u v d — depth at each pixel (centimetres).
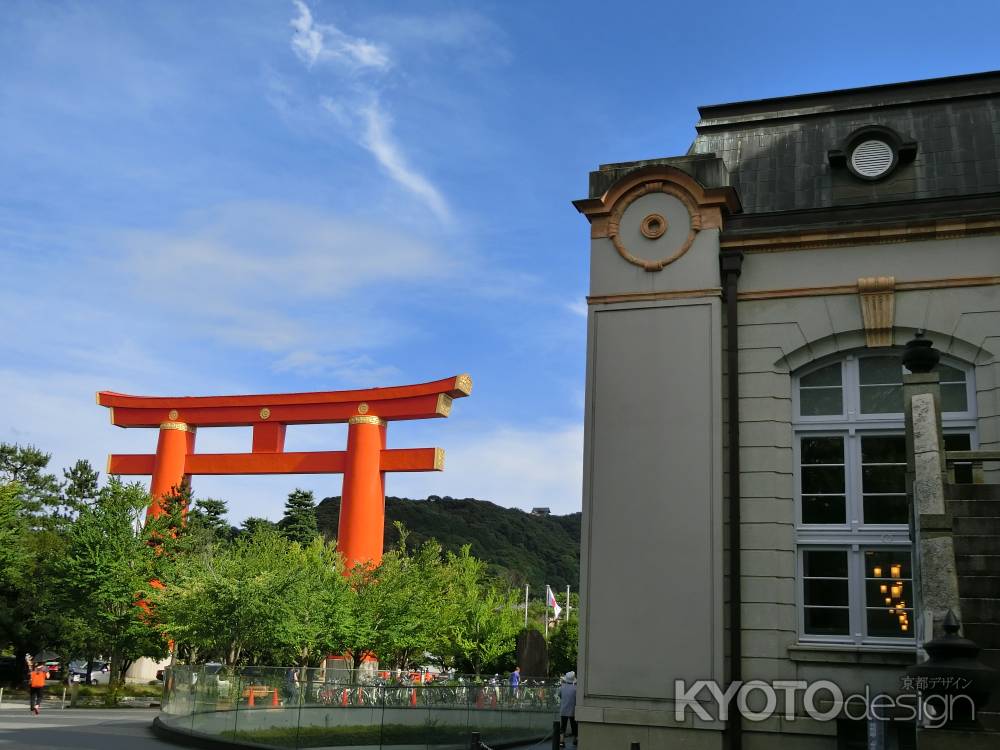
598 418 1550
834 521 1480
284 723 2209
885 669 1373
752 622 1432
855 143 1641
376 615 4266
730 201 1585
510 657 5438
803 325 1530
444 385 5031
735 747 1378
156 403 5700
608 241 1619
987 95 1652
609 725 1429
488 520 14812
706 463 1484
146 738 2505
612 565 1484
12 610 5006
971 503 1209
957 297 1472
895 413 1489
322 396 5359
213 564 4062
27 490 5797
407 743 2094
